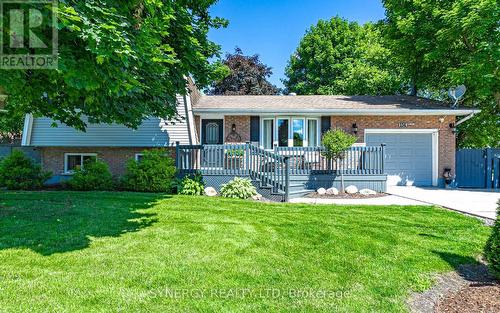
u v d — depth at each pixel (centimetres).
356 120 1394
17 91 517
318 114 1374
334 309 280
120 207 680
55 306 262
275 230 524
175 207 703
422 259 411
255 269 359
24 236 442
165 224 541
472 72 1234
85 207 660
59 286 296
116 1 495
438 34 1323
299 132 1415
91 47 383
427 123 1377
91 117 834
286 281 333
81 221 539
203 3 940
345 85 2233
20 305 262
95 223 530
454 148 1367
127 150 1297
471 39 1266
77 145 1273
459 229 563
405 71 1702
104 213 611
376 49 2088
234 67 2717
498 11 1111
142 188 995
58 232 468
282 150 1142
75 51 434
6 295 276
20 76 443
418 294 321
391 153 1386
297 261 390
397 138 1388
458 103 1464
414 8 1502
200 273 340
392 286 331
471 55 1291
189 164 1077
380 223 594
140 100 732
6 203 686
